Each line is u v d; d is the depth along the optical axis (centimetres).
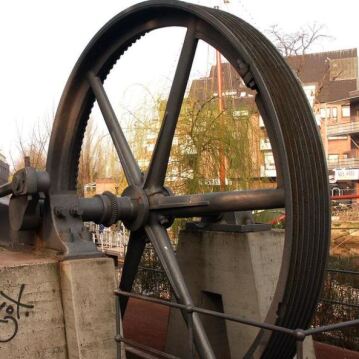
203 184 1244
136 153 1498
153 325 804
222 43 502
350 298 818
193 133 1259
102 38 621
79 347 464
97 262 486
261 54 471
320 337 813
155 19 584
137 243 628
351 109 5266
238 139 1271
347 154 5216
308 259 441
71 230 513
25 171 521
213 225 646
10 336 456
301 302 450
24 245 577
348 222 2094
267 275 604
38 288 474
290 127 444
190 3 522
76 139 679
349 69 5675
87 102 674
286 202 434
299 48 2245
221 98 1341
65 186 675
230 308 614
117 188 1609
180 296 554
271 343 459
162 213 594
